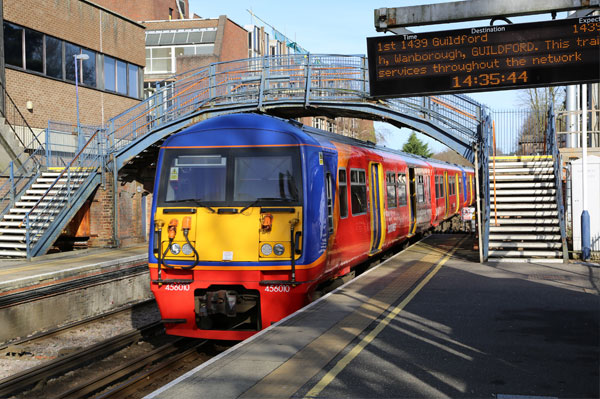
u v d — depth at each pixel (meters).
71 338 11.62
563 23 10.32
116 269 15.29
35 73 23.75
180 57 45.91
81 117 26.47
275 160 9.64
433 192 23.03
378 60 11.07
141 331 11.38
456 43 10.76
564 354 6.54
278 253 9.20
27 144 23.11
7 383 8.38
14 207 18.69
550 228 14.58
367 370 6.05
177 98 21.72
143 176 21.81
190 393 5.41
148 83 47.94
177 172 9.91
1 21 21.86
